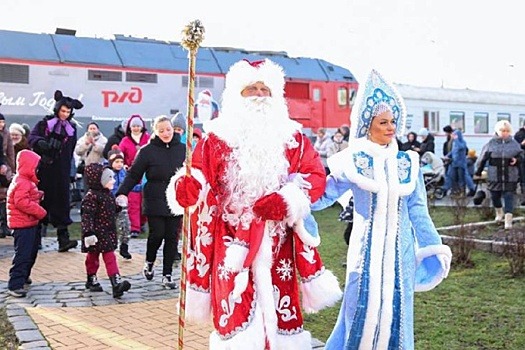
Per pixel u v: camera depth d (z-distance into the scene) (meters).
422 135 17.59
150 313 5.84
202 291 3.63
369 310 3.62
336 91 20.55
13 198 6.44
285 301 3.57
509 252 7.27
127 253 8.52
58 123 8.67
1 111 14.67
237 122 3.61
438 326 5.28
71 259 8.51
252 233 3.48
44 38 15.75
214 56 18.36
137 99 16.53
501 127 10.31
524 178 10.62
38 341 4.97
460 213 10.31
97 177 6.38
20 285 6.43
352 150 3.83
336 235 10.28
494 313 5.61
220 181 3.61
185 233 3.56
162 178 6.74
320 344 4.93
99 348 4.84
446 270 3.82
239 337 3.34
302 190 3.57
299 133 3.79
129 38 17.28
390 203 3.70
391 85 3.96
